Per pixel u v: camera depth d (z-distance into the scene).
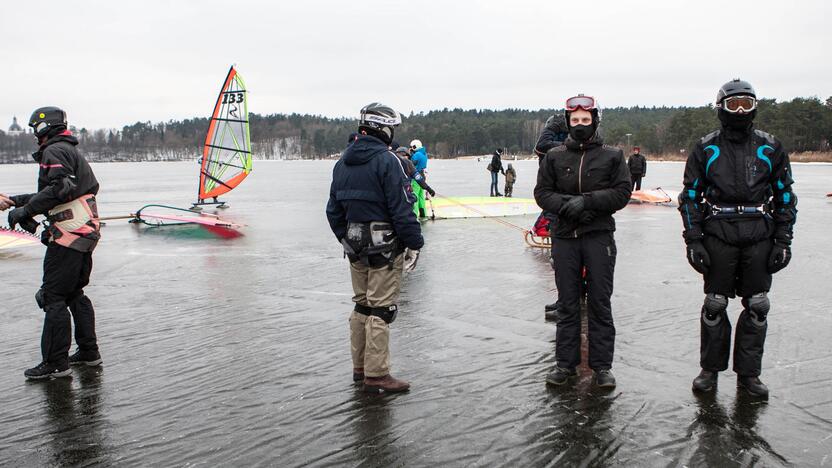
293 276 8.32
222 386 4.43
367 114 4.25
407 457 3.38
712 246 4.04
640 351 5.02
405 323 5.92
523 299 6.85
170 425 3.81
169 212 18.17
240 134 19.38
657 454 3.36
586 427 3.69
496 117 199.62
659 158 101.25
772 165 3.93
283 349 5.22
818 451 3.37
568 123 4.36
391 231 4.21
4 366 4.89
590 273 4.29
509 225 13.77
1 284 8.02
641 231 12.49
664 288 7.26
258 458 3.39
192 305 6.75
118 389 4.40
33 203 4.39
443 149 157.38
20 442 3.61
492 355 4.98
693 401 4.03
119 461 3.38
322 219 16.09
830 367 4.60
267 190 30.56
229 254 10.23
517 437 3.58
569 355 4.34
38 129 4.63
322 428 3.73
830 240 10.98
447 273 8.34
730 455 3.34
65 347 4.63
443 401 4.10
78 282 4.80
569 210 4.19
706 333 4.14
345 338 5.52
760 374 4.30
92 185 4.83
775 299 6.64
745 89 3.84
